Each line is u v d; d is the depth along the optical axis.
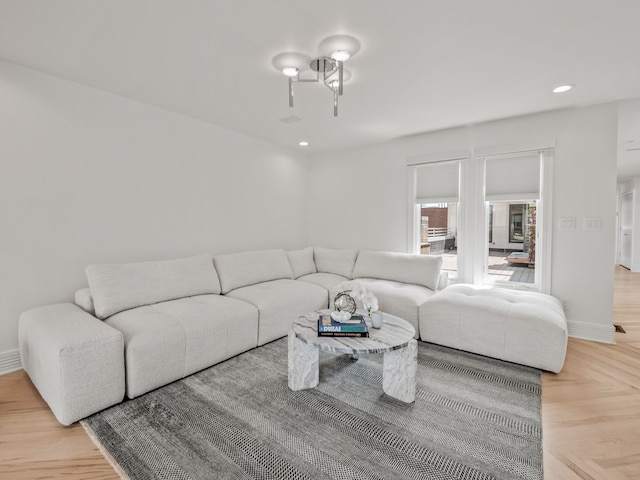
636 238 7.30
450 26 1.84
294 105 3.10
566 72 2.41
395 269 3.87
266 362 2.61
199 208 3.64
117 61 2.28
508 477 1.44
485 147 3.62
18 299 2.43
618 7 1.66
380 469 1.49
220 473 1.47
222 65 2.32
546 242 3.33
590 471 1.48
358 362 2.62
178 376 2.29
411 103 3.04
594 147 3.09
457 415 1.90
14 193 2.38
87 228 2.77
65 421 1.77
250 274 3.58
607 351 2.86
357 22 1.81
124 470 1.49
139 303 2.60
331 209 5.03
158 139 3.23
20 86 2.38
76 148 2.68
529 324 2.50
